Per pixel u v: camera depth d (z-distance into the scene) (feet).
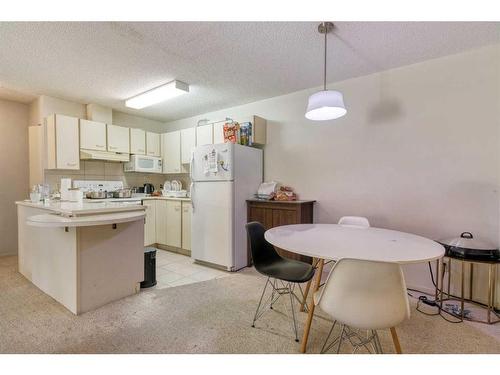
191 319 6.51
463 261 6.76
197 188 11.05
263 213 10.47
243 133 11.36
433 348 5.41
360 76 9.41
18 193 12.39
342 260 3.93
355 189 9.59
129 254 7.86
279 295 7.55
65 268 7.01
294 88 10.67
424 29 6.58
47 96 11.59
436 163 8.10
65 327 6.08
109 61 8.36
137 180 15.02
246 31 6.72
